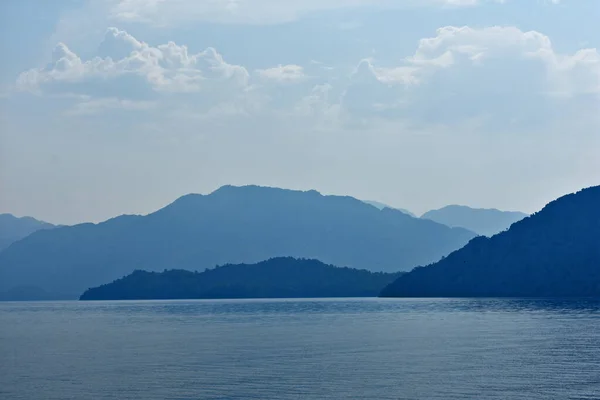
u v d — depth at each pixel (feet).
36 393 272.31
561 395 253.65
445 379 290.56
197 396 260.62
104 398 260.21
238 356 387.75
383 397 254.06
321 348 428.15
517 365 329.31
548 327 562.25
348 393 262.26
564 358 352.69
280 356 384.47
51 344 492.95
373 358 367.45
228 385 282.77
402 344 446.19
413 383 281.74
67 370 335.88
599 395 253.24
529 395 254.06
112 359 382.42
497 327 577.02
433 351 398.21
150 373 320.09
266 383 286.46
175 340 511.40
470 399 248.32
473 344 434.71
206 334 571.69
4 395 269.03
